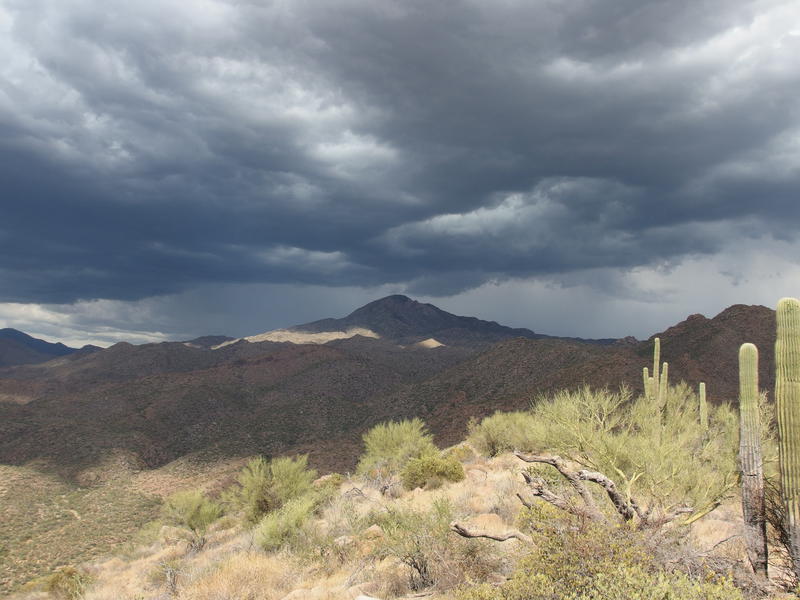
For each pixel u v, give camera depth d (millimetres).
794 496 6809
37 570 52250
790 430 6875
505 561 8430
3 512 72500
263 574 12086
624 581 5246
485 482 18859
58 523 70188
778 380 7074
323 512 19734
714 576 6512
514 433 27656
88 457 111500
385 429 33906
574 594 5383
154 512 78375
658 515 8469
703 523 11258
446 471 21938
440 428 85750
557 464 8086
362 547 12344
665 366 12508
